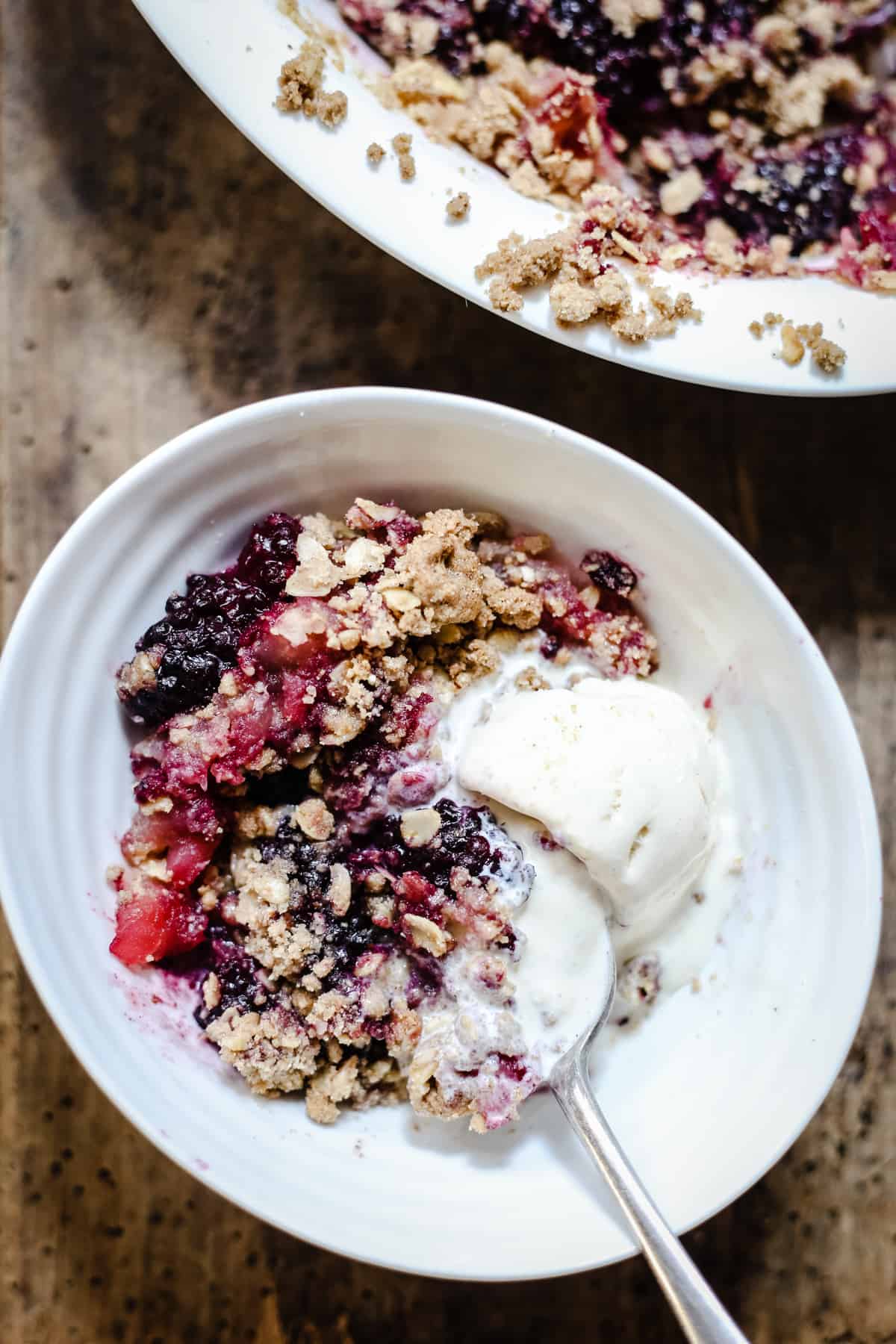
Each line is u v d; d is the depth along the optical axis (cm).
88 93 41
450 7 40
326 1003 37
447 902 36
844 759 37
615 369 42
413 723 37
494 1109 36
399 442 37
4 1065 42
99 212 41
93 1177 42
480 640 38
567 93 40
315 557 37
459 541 38
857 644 42
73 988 36
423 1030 37
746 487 42
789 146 41
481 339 42
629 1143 38
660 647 40
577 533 39
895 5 41
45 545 41
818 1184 42
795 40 41
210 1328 42
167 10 37
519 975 37
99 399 41
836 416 42
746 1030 39
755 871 39
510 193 40
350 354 42
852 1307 42
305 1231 36
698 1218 37
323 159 38
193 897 38
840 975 38
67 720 37
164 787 37
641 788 37
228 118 39
